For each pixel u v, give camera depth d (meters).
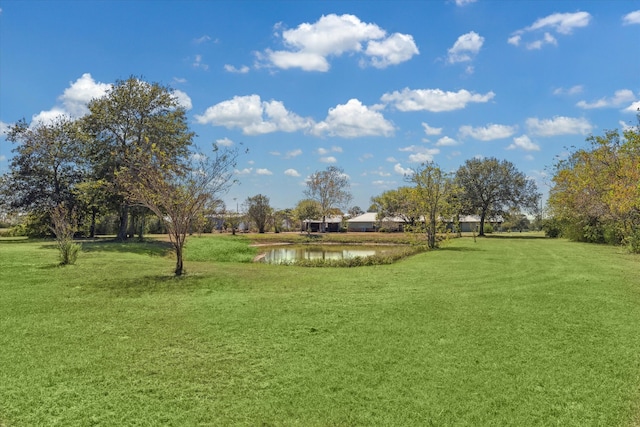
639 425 4.07
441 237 32.03
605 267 15.06
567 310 8.30
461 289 10.62
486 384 4.89
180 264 13.06
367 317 7.75
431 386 4.84
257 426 4.02
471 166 57.47
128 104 28.06
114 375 5.11
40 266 13.95
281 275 13.23
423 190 26.83
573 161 34.06
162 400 4.50
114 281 11.56
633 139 18.53
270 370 5.27
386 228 63.47
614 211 21.05
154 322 7.42
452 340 6.41
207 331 6.88
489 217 59.28
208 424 4.04
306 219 66.19
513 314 7.97
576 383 4.93
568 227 36.00
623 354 5.84
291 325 7.23
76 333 6.75
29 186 29.61
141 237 32.12
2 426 3.94
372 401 4.49
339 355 5.79
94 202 28.78
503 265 16.05
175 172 12.92
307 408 4.34
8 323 7.27
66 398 4.52
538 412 4.28
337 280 12.19
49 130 29.64
